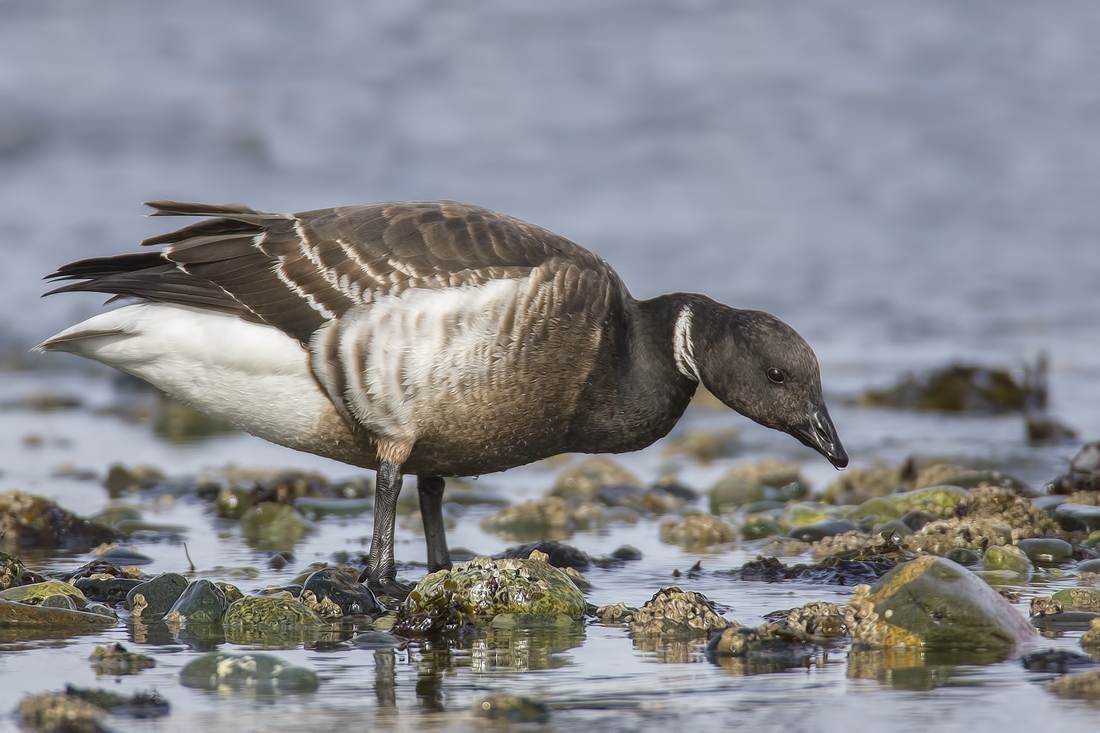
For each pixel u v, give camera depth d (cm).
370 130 3262
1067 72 3569
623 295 1055
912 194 2895
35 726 686
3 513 1235
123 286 1019
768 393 1019
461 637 893
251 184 2956
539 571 962
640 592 1043
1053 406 1941
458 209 1041
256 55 3747
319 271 995
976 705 725
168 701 739
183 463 1678
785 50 3747
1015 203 2845
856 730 689
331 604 955
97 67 3638
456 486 1566
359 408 994
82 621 923
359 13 4031
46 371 2242
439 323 972
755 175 2998
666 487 1520
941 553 1127
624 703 741
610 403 1030
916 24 3934
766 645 852
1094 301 2422
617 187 2931
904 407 1966
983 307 2405
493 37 3850
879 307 2397
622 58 3681
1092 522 1203
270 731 694
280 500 1405
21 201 2841
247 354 1001
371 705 739
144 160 3112
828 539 1187
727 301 2397
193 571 1123
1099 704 722
